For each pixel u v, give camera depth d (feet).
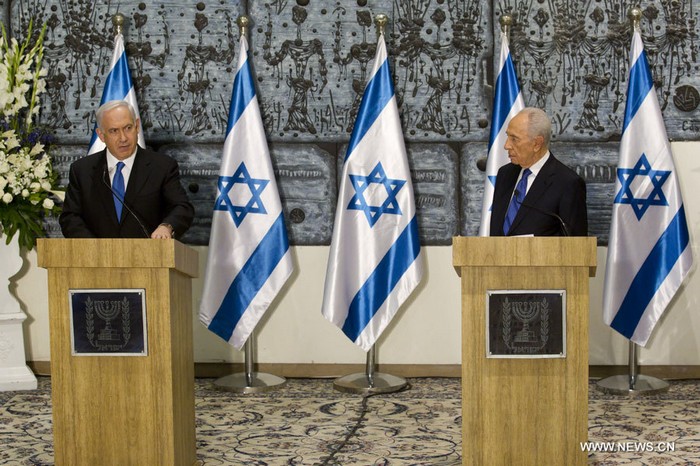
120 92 20.43
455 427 15.98
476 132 21.15
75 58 21.42
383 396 18.93
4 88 19.74
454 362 21.08
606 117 20.94
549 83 21.01
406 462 13.56
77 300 11.58
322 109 21.27
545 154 15.52
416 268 19.89
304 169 21.27
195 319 21.29
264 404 18.15
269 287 19.95
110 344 11.56
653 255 19.29
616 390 19.11
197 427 16.03
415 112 21.20
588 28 20.94
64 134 21.40
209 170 21.30
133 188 16.30
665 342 20.71
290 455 14.01
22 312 19.90
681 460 13.52
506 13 21.06
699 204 20.70
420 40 21.15
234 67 21.36
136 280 11.57
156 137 21.33
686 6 20.77
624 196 19.38
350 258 19.97
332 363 21.18
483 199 19.81
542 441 11.57
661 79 20.84
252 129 20.12
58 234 21.33
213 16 21.34
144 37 21.38
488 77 21.12
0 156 19.22
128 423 11.59
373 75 20.17
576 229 15.06
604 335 20.79
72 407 11.63
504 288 11.59
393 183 19.93
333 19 21.26
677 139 20.77
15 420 16.66
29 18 21.36
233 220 19.95
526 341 11.52
